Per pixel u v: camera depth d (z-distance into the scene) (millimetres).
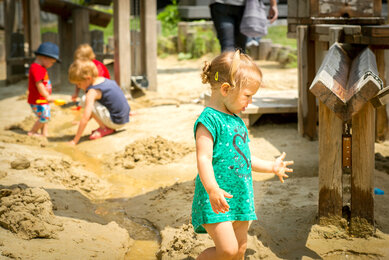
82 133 6434
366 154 3146
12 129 6594
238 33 7539
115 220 3711
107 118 6074
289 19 5957
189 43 13305
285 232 3266
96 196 4273
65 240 3092
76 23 10258
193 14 14391
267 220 3441
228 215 2555
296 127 6215
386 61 5234
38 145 5785
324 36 5160
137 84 8578
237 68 2533
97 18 11898
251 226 3287
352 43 4531
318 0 5570
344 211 3352
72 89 9664
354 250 3043
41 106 6148
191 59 13109
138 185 4543
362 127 3129
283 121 6461
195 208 2621
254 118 6219
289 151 5254
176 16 14766
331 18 5617
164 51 13664
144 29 8820
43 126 6309
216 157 2592
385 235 3201
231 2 7098
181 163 5094
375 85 2727
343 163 3221
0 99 8695
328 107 2920
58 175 4465
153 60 8906
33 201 3338
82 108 7934
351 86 3084
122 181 4668
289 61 11898
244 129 2715
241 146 2646
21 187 3605
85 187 4359
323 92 2877
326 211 3305
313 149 5336
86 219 3551
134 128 6430
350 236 3221
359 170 3180
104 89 6043
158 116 7047
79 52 7191
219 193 2391
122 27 8375
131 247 3268
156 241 3373
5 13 10211
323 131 3232
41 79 6090
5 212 3189
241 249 2691
